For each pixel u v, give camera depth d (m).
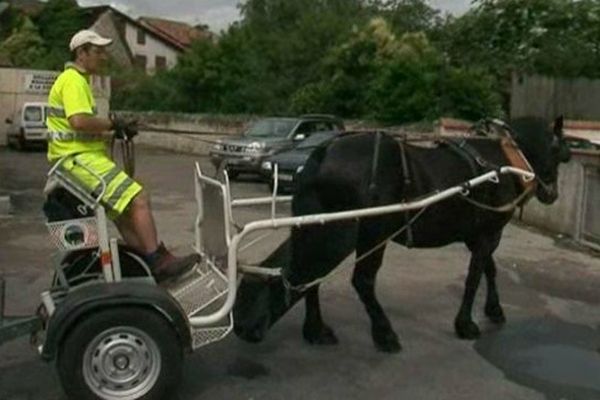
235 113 28.00
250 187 15.43
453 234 5.41
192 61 29.23
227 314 4.36
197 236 4.99
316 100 23.39
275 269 4.73
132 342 3.96
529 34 23.66
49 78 27.05
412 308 6.40
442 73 19.88
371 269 5.17
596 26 23.67
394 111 19.80
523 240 9.91
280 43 30.14
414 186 5.08
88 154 4.25
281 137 16.67
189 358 5.00
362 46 23.03
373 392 4.51
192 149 26.34
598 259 8.73
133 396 3.97
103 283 4.01
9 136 25.16
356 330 5.71
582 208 9.57
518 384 4.71
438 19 36.56
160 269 4.52
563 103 21.03
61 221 4.20
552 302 6.75
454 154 5.40
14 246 8.59
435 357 5.18
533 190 5.88
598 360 5.20
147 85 31.08
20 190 14.21
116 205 4.24
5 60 30.27
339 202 4.91
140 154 25.30
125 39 47.69
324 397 4.40
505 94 22.09
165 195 14.10
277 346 5.30
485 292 6.99
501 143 5.70
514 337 5.68
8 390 4.37
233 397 4.36
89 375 3.92
